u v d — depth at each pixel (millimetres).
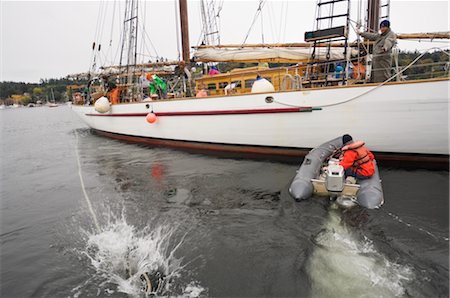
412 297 2816
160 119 9898
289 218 4574
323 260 3465
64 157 10555
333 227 4219
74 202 5875
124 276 3416
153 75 10500
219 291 3055
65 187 6910
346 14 6594
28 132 20859
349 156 5125
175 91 11188
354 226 4215
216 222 4613
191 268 3461
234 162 7996
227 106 8203
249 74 8938
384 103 6305
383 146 6684
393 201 4930
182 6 11078
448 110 5844
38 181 7590
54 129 22281
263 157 8266
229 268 3420
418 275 3127
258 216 4734
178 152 9633
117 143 12375
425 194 5168
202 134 9047
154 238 4227
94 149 11492
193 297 2984
